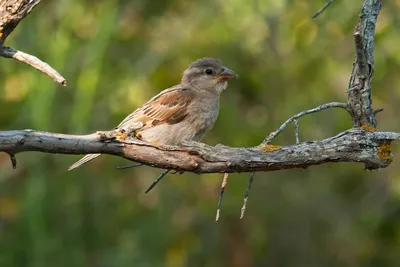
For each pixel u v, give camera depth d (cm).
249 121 1551
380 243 1591
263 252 1600
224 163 644
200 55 1525
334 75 1569
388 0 1455
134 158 630
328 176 1608
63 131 1385
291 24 1523
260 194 1590
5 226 1423
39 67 613
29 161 1401
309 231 1596
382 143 677
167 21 1572
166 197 1528
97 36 1395
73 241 1387
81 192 1416
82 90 1368
